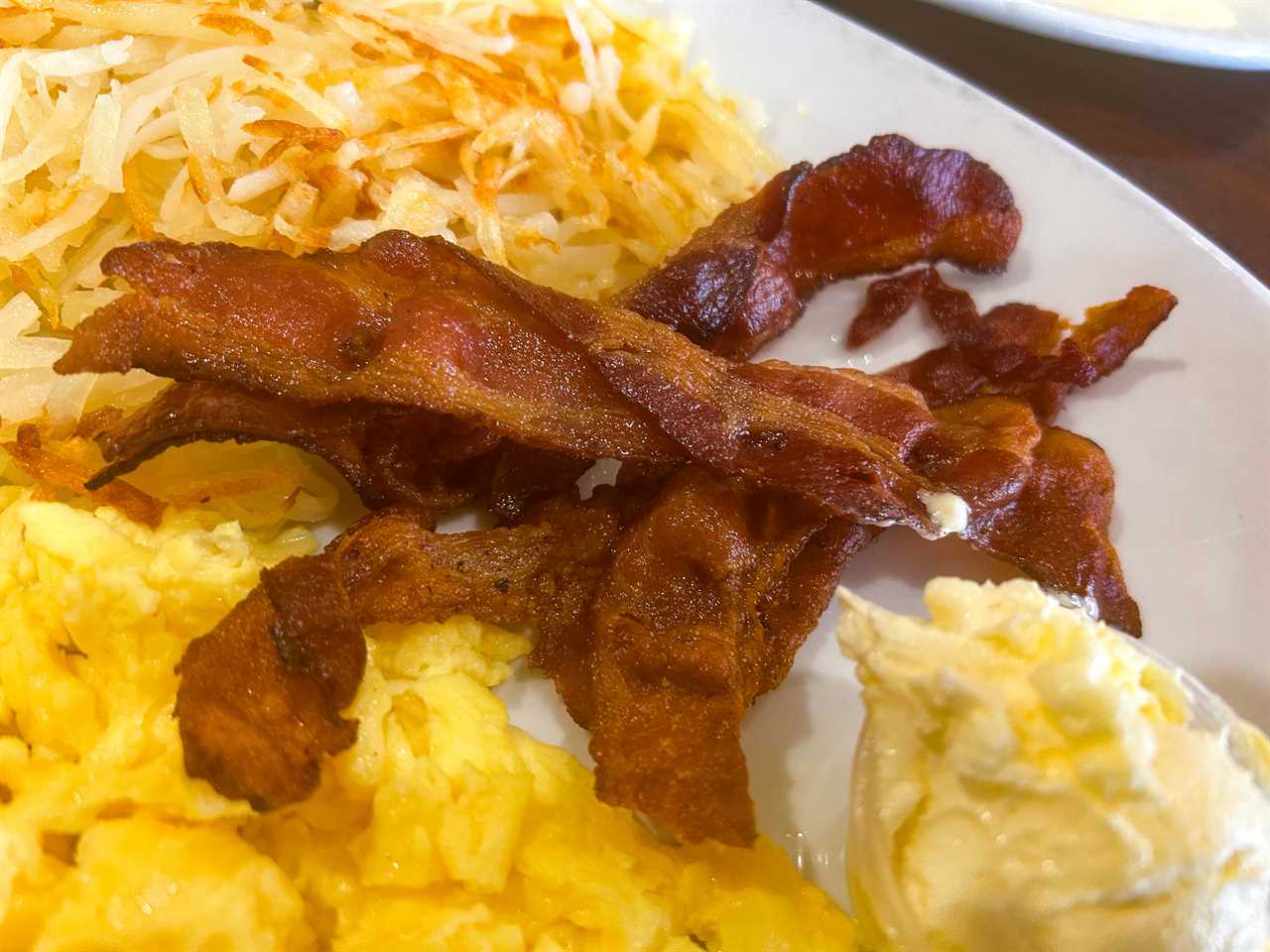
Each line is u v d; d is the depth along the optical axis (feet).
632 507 0.56
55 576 0.51
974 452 0.58
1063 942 0.41
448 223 0.69
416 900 0.48
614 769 0.48
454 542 0.53
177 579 0.51
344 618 0.47
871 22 0.93
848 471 0.52
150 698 0.50
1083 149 0.86
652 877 0.50
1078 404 0.65
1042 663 0.43
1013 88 0.90
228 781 0.45
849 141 0.75
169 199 0.62
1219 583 0.59
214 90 0.63
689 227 0.72
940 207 0.68
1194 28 0.83
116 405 0.60
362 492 0.55
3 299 0.61
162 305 0.49
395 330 0.51
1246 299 0.65
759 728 0.55
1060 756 0.42
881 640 0.46
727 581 0.51
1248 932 0.41
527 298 0.53
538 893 0.49
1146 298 0.64
